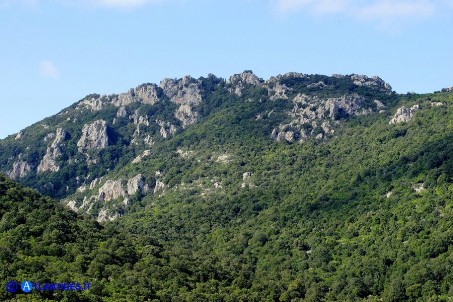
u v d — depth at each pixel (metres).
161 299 189.00
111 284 187.88
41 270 180.00
